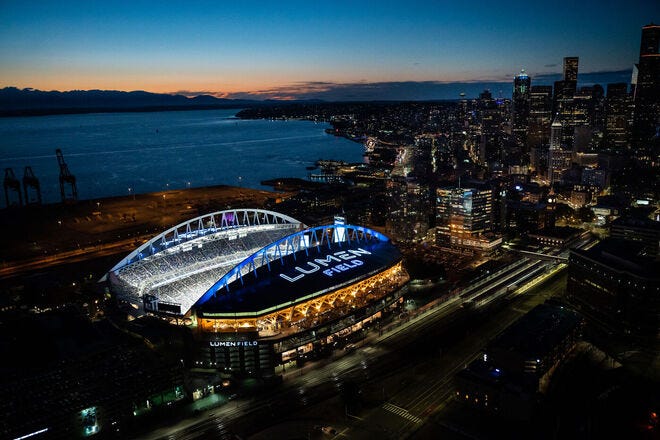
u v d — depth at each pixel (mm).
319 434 169500
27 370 192500
